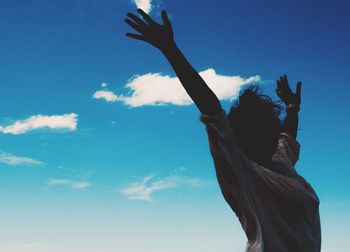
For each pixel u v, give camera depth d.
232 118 2.28
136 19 1.98
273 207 2.08
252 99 2.28
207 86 2.00
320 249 2.22
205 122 2.02
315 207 2.18
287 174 2.37
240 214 2.19
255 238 2.09
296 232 2.07
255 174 2.08
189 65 1.99
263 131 2.23
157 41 1.97
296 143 2.89
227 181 2.09
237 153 2.04
